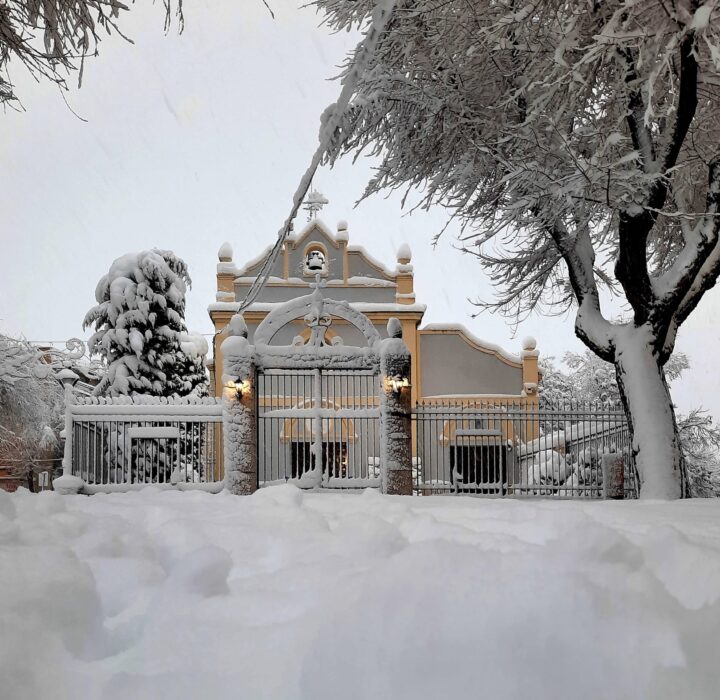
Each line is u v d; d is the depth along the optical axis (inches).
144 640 81.3
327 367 642.8
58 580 92.8
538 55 525.3
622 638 70.3
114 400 637.3
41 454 1044.5
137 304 949.8
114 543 127.4
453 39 537.3
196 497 290.0
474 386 1059.3
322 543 131.8
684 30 388.5
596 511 236.8
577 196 476.4
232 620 88.4
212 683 68.4
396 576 87.0
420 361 1064.8
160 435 628.4
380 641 70.7
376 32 199.0
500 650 68.5
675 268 540.4
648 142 503.8
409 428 634.2
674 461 524.7
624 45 442.3
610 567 90.9
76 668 74.0
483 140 562.6
